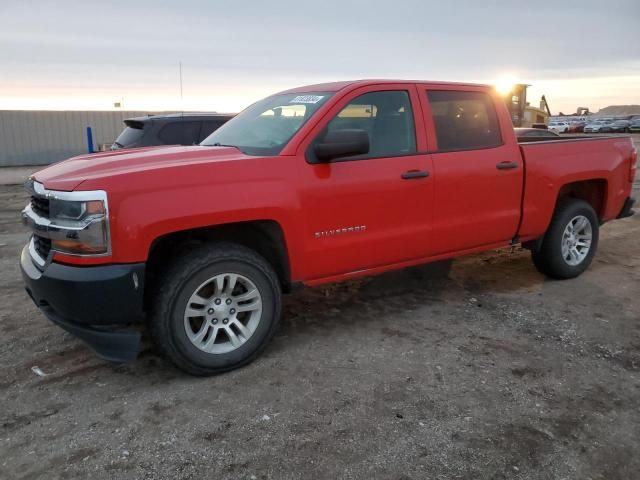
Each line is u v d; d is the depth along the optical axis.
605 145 5.67
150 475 2.60
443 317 4.60
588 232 5.61
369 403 3.22
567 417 3.08
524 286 5.41
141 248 3.17
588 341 4.09
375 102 4.18
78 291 3.10
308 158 3.79
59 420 3.08
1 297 5.18
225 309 3.58
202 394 3.35
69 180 3.22
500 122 4.88
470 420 3.04
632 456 2.74
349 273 4.14
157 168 3.30
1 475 2.61
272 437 2.89
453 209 4.52
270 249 3.89
